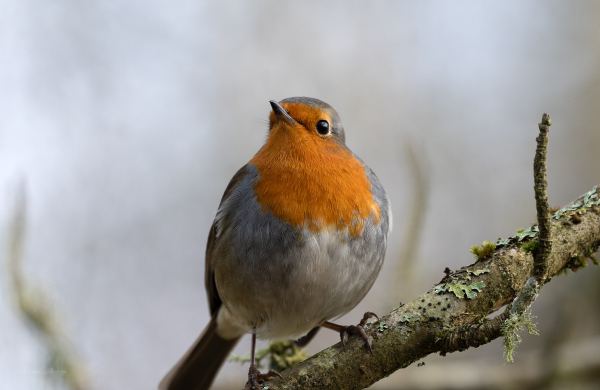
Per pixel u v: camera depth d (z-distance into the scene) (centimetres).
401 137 1700
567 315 1127
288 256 724
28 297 1012
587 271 1186
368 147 1716
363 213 744
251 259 738
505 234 1606
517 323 536
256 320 796
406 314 611
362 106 1748
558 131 1750
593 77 1783
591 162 1705
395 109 1750
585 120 1748
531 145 1722
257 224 737
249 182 773
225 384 1008
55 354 993
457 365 1037
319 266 724
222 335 980
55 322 1023
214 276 905
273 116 895
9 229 1034
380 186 820
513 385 991
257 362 965
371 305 1449
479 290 606
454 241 1602
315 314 782
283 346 959
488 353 1302
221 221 798
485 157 1709
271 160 766
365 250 746
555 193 1692
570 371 988
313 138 747
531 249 617
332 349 621
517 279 606
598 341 1051
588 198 652
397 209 1625
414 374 1010
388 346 602
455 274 630
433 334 594
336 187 732
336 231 726
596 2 1827
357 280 755
